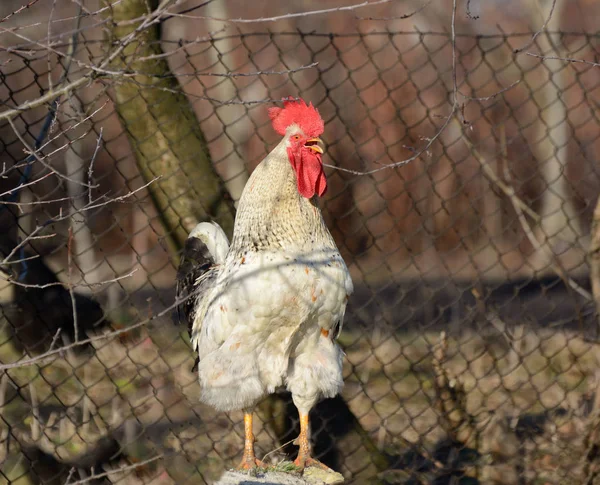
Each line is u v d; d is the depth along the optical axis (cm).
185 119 916
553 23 2675
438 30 2455
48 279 1005
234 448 955
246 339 680
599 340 925
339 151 2012
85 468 870
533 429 1000
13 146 1128
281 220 673
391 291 1570
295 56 2409
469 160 1928
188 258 828
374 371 1255
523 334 1123
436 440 1077
